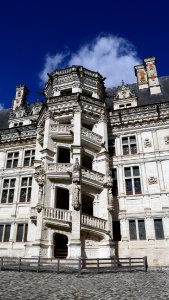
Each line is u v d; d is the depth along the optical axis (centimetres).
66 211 2066
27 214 2594
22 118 3288
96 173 2330
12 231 2558
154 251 2184
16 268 1599
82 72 2928
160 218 2292
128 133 2734
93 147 2488
